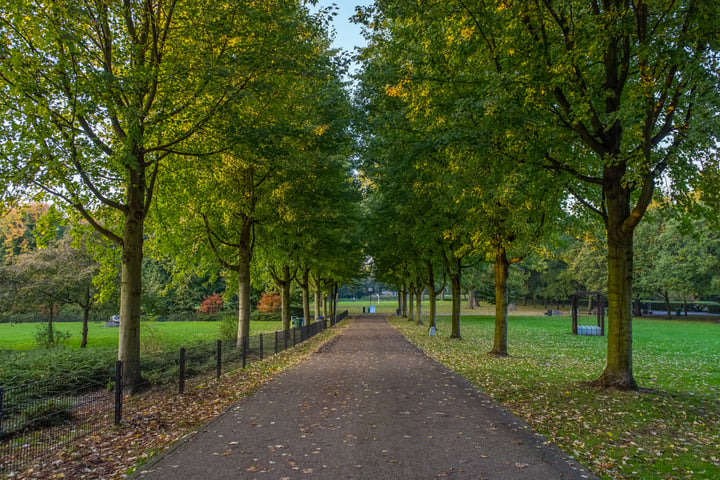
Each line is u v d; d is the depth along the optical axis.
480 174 10.21
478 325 40.47
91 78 9.26
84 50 10.27
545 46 9.16
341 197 20.64
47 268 20.91
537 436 6.99
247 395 10.34
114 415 8.23
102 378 10.96
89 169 11.38
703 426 7.50
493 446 6.49
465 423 7.75
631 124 8.34
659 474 5.51
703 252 48.19
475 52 10.70
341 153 18.09
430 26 10.32
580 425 7.58
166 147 11.79
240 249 18.69
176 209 15.81
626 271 10.15
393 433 7.15
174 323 47.25
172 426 7.82
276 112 13.68
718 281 46.69
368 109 13.98
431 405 9.15
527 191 10.49
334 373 13.56
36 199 11.13
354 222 23.39
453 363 15.62
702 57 7.57
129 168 11.09
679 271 49.31
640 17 8.41
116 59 11.01
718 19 7.22
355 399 9.78
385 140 13.99
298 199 17.45
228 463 5.84
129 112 9.53
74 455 6.34
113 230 14.53
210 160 12.78
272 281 32.72
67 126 10.55
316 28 13.07
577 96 9.14
